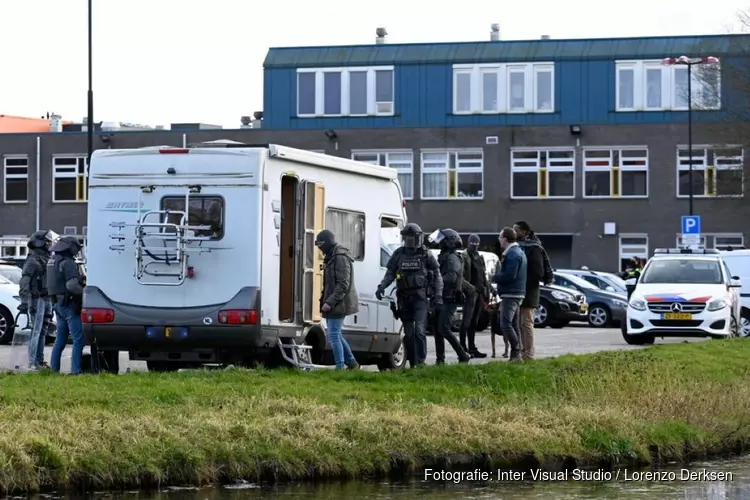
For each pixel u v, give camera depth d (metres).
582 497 18.27
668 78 91.00
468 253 35.06
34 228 92.06
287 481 18.66
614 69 91.81
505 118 92.94
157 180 27.42
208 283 27.12
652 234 87.31
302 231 28.31
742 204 85.44
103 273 27.64
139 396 21.45
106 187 27.66
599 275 63.59
